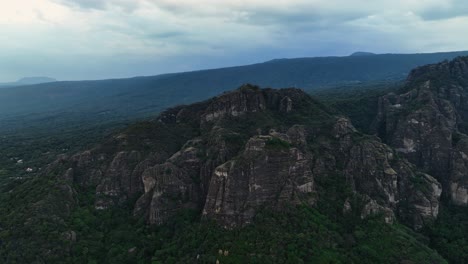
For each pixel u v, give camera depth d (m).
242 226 94.56
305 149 119.62
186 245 95.62
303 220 95.62
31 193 112.88
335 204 106.50
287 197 99.25
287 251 88.19
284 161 102.56
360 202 106.81
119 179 119.69
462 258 103.19
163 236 103.12
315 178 114.12
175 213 108.25
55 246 95.31
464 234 112.69
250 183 98.38
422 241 103.88
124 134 133.50
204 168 113.31
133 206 115.06
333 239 94.19
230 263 85.31
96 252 97.88
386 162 122.12
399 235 98.56
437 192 125.75
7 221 101.56
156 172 113.75
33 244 94.31
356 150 124.75
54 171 122.75
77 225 104.00
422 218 115.06
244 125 132.75
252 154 102.12
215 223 96.56
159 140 132.50
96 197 115.06
